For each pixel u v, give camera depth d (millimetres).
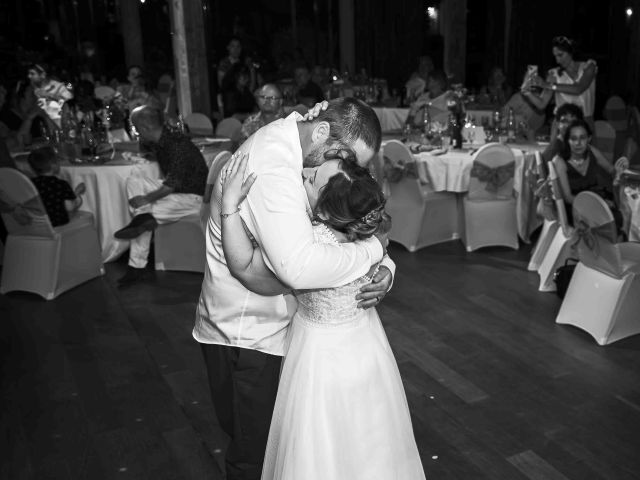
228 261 1781
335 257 1683
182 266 4891
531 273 4719
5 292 4492
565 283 4102
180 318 4078
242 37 12266
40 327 3982
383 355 1907
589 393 3096
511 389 3146
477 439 2748
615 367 3334
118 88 8391
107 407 3084
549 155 4453
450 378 3264
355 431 1831
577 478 2492
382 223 1861
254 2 12148
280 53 12438
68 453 2732
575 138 4066
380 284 1814
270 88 5316
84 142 5363
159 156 4668
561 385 3174
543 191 4352
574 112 4492
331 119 1798
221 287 2008
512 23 11305
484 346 3600
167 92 9781
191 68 9289
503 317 3975
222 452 2717
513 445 2703
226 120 6816
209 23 11617
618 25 10320
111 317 4113
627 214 3650
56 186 4383
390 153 5176
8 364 3527
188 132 6426
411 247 5285
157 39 11945
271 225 1687
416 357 3492
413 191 5195
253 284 1824
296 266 1653
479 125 6035
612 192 4168
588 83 5656
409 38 12008
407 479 1943
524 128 5730
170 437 2830
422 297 4320
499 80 8281
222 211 1727
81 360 3557
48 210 4336
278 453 1894
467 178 5117
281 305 2051
